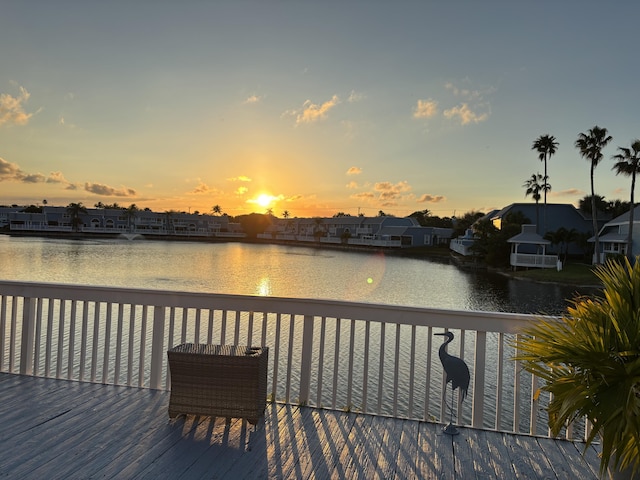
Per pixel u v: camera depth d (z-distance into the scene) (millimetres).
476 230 44906
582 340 2447
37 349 4531
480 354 3584
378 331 12367
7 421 3408
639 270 2557
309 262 45844
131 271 33188
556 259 36906
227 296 3975
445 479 2801
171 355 3463
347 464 2934
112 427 3355
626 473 2527
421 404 7781
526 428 7039
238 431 3348
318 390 3859
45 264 35938
